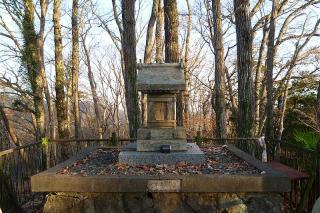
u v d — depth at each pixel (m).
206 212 5.30
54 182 5.27
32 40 11.84
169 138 6.66
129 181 5.21
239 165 6.29
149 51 16.23
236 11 9.98
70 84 18.80
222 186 5.18
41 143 8.51
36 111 11.91
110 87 33.22
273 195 5.28
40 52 12.06
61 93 12.73
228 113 23.27
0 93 12.59
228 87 21.14
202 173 5.54
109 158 7.23
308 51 19.55
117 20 17.23
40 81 11.95
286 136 17.30
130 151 6.63
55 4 12.59
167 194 5.35
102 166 6.31
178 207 5.34
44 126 12.02
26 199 7.34
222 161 6.74
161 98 6.75
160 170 5.75
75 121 18.11
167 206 5.34
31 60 11.81
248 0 9.86
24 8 11.71
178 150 6.57
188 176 5.26
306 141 7.46
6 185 6.29
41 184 5.29
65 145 10.66
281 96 18.09
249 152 9.20
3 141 10.77
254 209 5.26
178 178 5.20
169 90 6.51
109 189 5.22
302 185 6.19
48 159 8.89
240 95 9.97
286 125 17.70
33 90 11.90
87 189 5.23
